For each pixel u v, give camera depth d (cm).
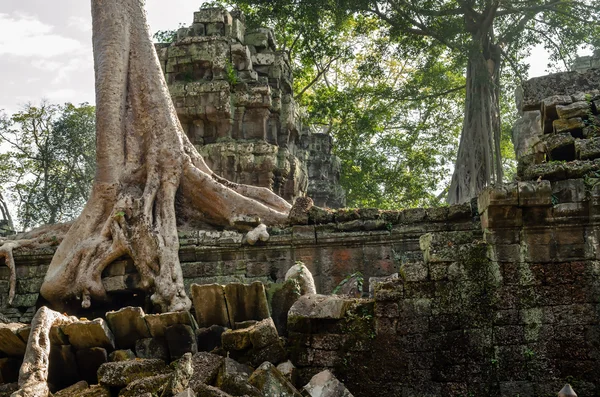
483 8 3266
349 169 3691
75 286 1598
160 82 1878
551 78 1336
